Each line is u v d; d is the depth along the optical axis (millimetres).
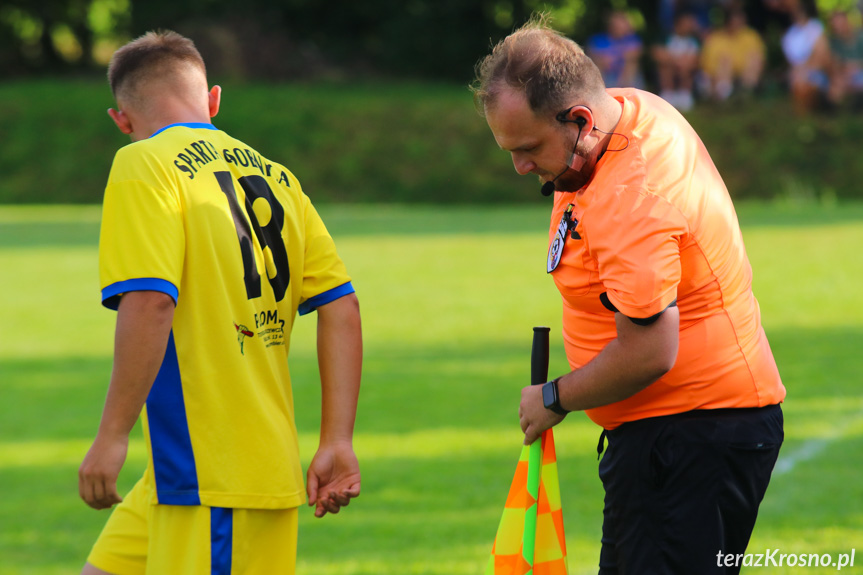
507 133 8656
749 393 8977
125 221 8562
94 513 17109
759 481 9141
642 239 8289
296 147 89562
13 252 54812
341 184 86938
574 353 9586
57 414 23875
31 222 71438
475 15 117438
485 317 34469
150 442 8898
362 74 117500
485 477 17797
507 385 25031
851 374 24266
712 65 86875
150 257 8469
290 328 9633
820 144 81562
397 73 118188
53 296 41281
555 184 8930
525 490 9562
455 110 93312
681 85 86312
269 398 9180
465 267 46562
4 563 14648
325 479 9844
